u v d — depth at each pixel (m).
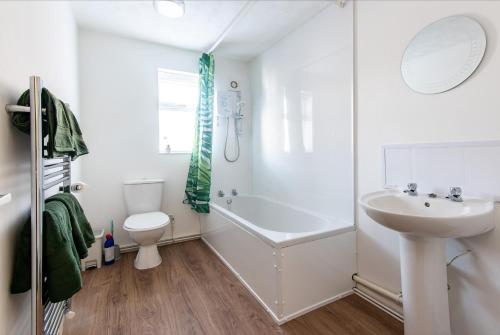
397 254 1.58
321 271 1.67
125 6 2.04
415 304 1.19
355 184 1.84
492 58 1.14
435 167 1.36
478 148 1.19
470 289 1.24
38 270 0.86
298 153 2.44
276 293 1.52
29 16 1.06
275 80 2.76
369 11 1.70
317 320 1.53
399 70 1.53
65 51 1.77
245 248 1.90
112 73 2.53
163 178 2.80
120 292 1.83
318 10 2.10
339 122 1.96
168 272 2.14
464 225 0.99
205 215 2.86
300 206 2.44
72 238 1.11
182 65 2.86
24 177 1.01
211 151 2.78
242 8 2.02
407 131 1.49
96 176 2.48
